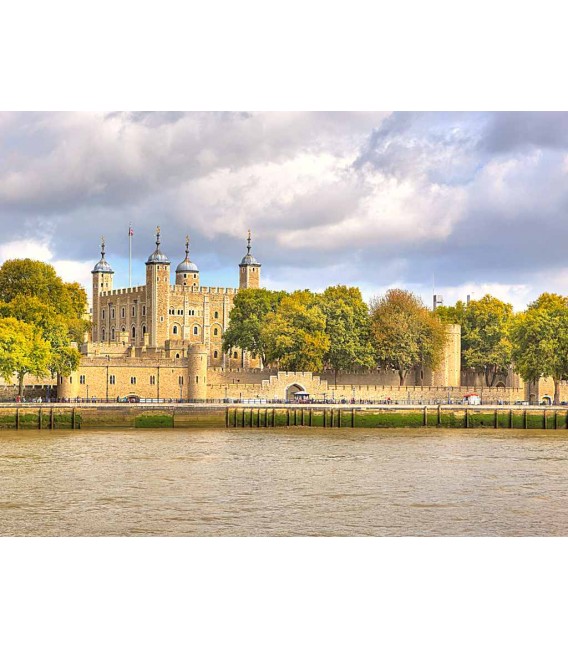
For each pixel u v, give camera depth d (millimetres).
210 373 160375
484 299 189500
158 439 114750
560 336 149500
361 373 173250
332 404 141750
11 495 72250
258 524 62938
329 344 163125
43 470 84938
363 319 168750
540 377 160500
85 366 151000
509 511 68250
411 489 76375
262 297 184500
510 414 140250
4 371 126188
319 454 99000
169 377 156375
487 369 185500
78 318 172375
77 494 72750
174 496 72188
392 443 112250
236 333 181250
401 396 164875
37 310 141000
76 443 108750
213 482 78750
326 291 177375
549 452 103562
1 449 101688
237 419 135000
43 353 130000
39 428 128375
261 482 78938
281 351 161125
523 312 192625
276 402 146750
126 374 153875
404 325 166875
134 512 66250
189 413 134000
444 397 166625
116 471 84562
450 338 178875
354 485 77938
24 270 153875
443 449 105750
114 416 131250
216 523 63125
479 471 86812
